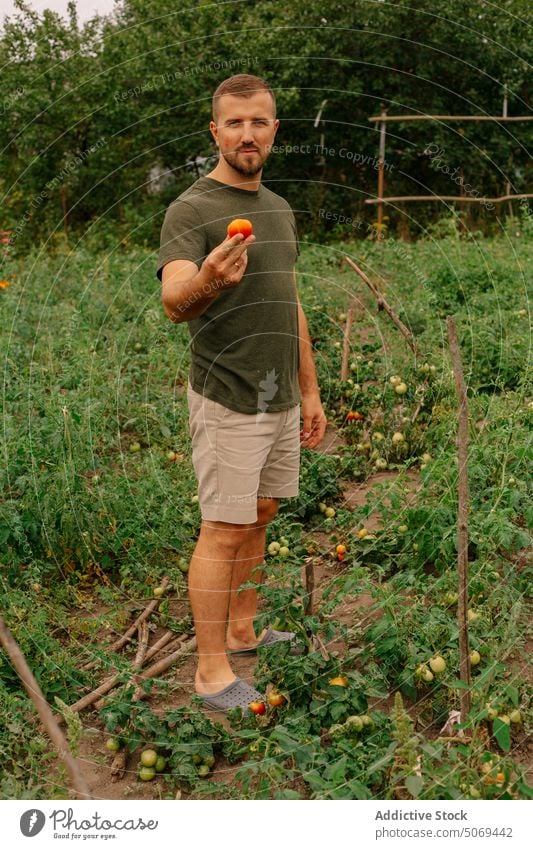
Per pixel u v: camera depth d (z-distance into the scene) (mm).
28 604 3691
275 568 3652
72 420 4828
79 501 4355
